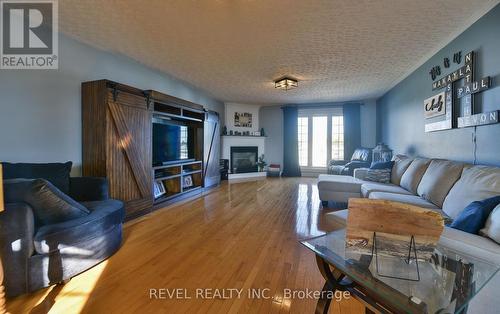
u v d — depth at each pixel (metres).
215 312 1.42
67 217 1.81
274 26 2.48
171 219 3.15
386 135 5.48
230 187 5.51
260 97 6.21
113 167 2.84
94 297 1.55
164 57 3.39
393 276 1.03
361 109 6.66
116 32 2.64
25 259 1.54
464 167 2.20
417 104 3.75
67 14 2.29
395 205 1.04
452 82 2.74
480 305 1.07
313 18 2.32
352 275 1.05
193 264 1.98
